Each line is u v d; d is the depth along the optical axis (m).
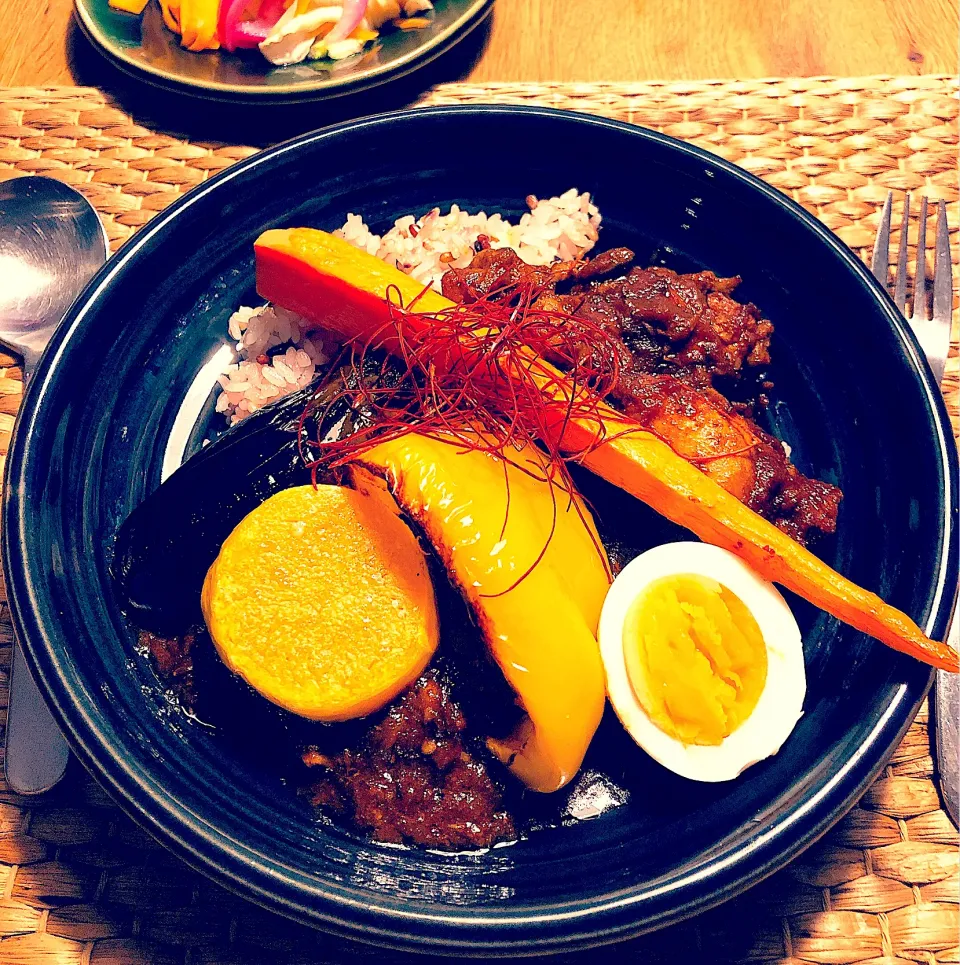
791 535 0.27
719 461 0.26
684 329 0.27
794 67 0.35
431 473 0.24
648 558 0.26
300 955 0.25
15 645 0.27
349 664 0.25
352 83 0.33
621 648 0.25
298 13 0.33
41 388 0.26
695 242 0.30
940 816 0.26
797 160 0.32
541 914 0.22
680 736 0.25
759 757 0.25
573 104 0.33
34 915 0.25
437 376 0.27
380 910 0.22
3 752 0.26
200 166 0.33
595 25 0.36
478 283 0.28
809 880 0.25
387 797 0.25
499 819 0.25
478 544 0.24
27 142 0.33
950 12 0.35
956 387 0.30
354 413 0.27
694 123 0.33
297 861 0.23
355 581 0.26
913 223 0.32
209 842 0.22
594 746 0.26
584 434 0.26
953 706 0.26
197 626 0.27
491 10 0.36
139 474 0.28
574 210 0.30
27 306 0.30
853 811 0.26
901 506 0.26
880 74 0.35
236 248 0.29
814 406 0.28
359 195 0.30
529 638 0.24
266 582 0.26
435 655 0.26
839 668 0.25
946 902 0.25
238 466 0.27
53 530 0.26
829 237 0.28
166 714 0.26
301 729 0.26
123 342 0.28
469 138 0.30
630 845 0.24
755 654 0.25
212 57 0.33
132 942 0.25
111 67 0.35
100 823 0.26
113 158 0.33
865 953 0.25
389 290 0.27
